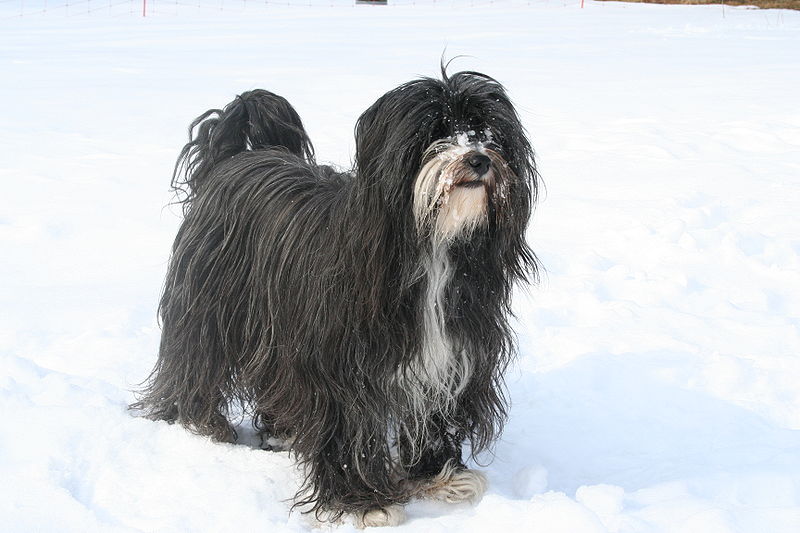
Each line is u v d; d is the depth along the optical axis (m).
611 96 5.69
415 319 1.70
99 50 8.35
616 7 13.77
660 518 1.73
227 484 1.88
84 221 3.22
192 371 2.00
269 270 1.86
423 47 8.31
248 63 7.32
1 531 1.76
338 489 1.81
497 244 1.71
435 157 1.64
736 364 2.28
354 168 1.83
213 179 2.03
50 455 1.95
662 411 2.15
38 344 2.39
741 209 3.34
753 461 1.96
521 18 11.69
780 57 7.62
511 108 1.71
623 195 3.51
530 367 2.31
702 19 11.49
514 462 2.00
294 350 1.80
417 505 1.88
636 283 2.68
